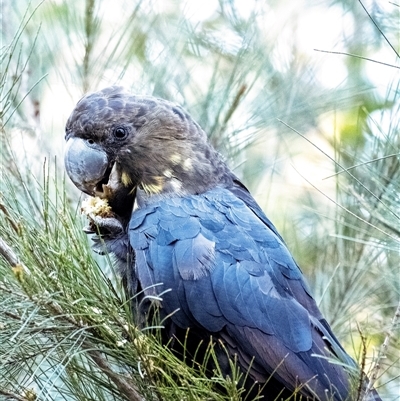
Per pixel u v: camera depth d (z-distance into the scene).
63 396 6.80
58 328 6.43
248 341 7.36
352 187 8.50
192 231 7.76
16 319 6.42
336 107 10.13
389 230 8.14
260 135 9.88
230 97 9.60
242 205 8.18
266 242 7.84
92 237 8.23
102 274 6.68
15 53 9.62
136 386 6.71
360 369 6.26
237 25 10.34
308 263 9.34
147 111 8.37
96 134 8.31
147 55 9.85
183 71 9.85
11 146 8.13
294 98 10.24
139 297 7.67
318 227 9.70
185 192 8.30
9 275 6.40
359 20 11.33
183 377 6.45
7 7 9.91
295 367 7.20
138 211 8.12
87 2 9.41
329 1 11.40
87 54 9.46
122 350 6.51
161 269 7.59
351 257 8.70
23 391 6.59
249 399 7.48
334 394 7.04
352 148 9.35
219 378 6.34
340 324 8.52
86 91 9.46
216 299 7.45
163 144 8.34
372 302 8.70
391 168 8.24
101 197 8.37
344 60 11.21
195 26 10.23
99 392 6.89
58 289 6.30
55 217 6.78
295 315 7.45
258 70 9.58
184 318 7.52
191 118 8.62
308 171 10.73
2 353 6.43
